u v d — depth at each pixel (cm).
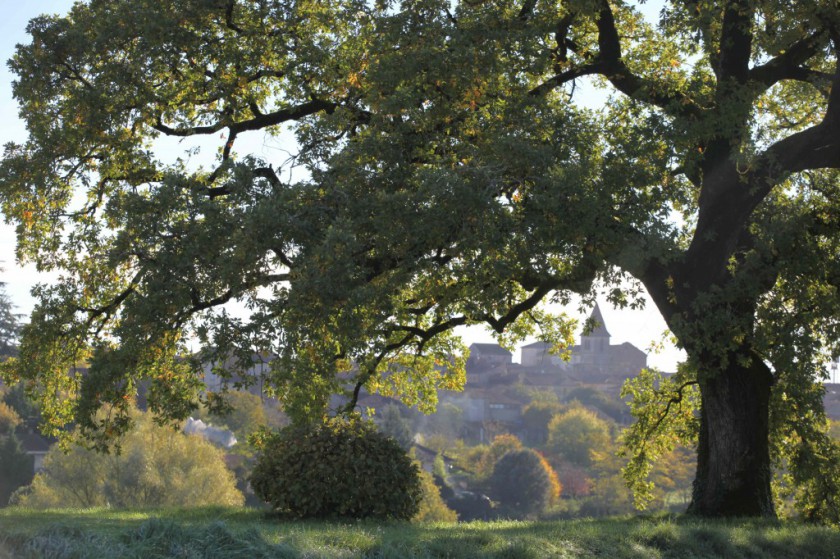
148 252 2420
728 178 2727
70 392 3106
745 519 2720
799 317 2823
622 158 2473
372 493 2597
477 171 2283
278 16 2897
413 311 3142
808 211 2905
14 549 1299
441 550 1794
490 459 15538
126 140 2850
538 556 1842
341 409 3175
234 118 3000
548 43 3089
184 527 1520
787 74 2923
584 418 17938
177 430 2627
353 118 2764
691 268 2767
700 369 2803
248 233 2208
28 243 3120
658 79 2955
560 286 2570
